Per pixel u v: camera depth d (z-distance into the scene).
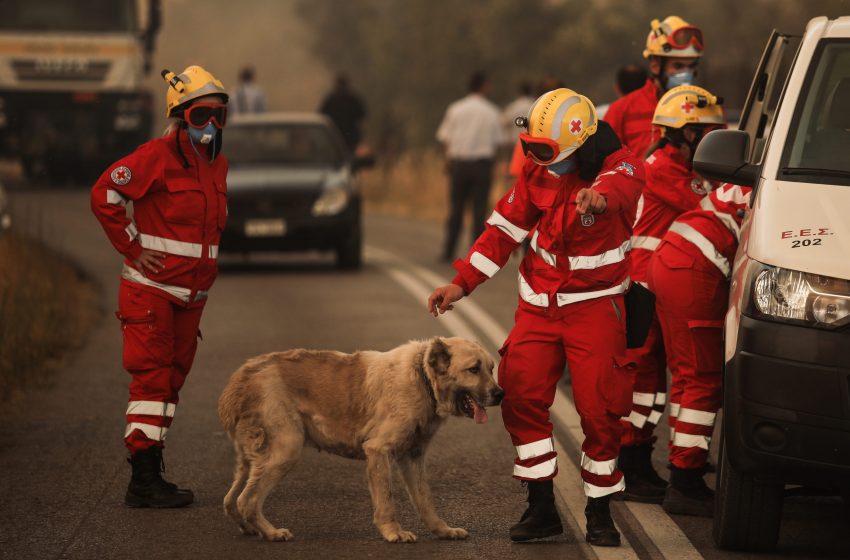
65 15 66.44
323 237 39.47
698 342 16.20
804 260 13.50
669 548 14.70
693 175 17.44
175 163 16.52
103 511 16.09
